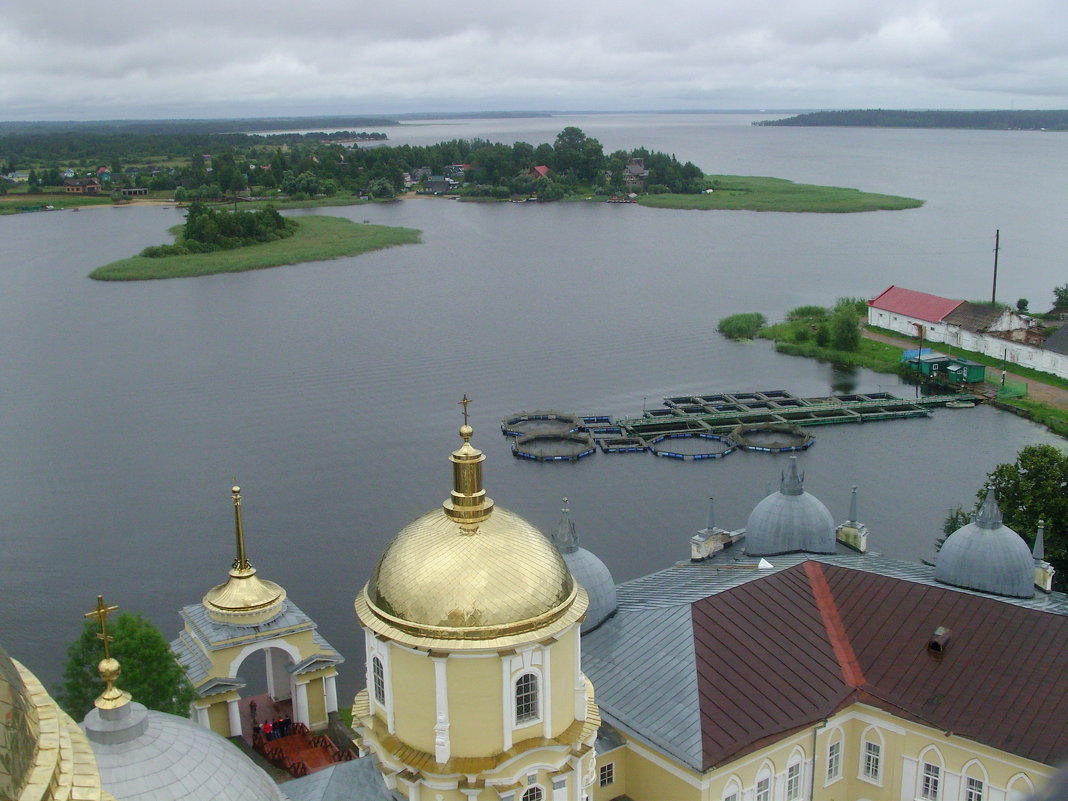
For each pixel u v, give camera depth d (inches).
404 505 5024.6
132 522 4854.8
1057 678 2294.5
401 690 1688.0
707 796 2150.6
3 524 4849.9
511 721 1662.2
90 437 6013.8
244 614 2824.8
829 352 7726.4
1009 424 6235.2
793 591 2620.6
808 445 5871.1
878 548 4456.2
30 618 3991.1
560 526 2615.7
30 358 7765.8
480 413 6446.9
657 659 2400.3
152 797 1309.1
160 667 2615.7
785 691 2335.1
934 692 2349.9
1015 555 2709.2
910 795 2357.3
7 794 842.8
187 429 6141.7
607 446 5885.8
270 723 2965.1
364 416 6378.0
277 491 5211.6
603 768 2278.5
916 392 6904.5
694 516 4911.4
